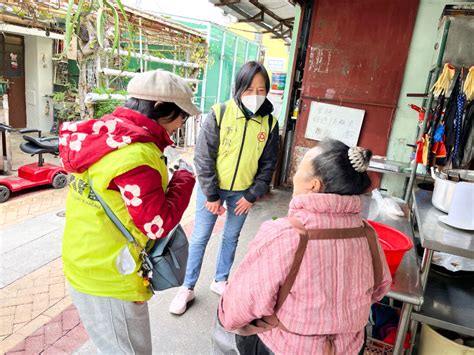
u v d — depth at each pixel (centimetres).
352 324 110
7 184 426
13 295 248
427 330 181
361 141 471
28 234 340
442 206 198
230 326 125
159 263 130
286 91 560
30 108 877
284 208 445
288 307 109
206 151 210
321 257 104
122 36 571
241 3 563
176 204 124
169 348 205
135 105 123
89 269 123
